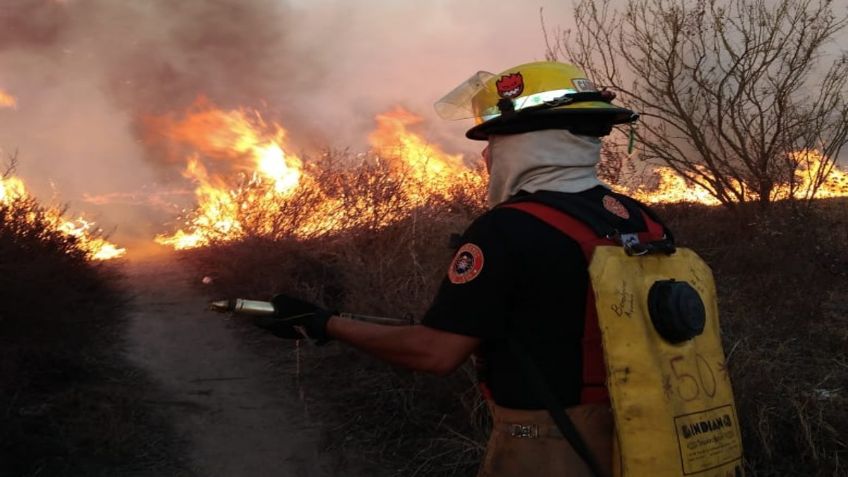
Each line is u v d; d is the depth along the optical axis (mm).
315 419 4125
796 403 3367
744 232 6434
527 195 1713
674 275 1689
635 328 1552
